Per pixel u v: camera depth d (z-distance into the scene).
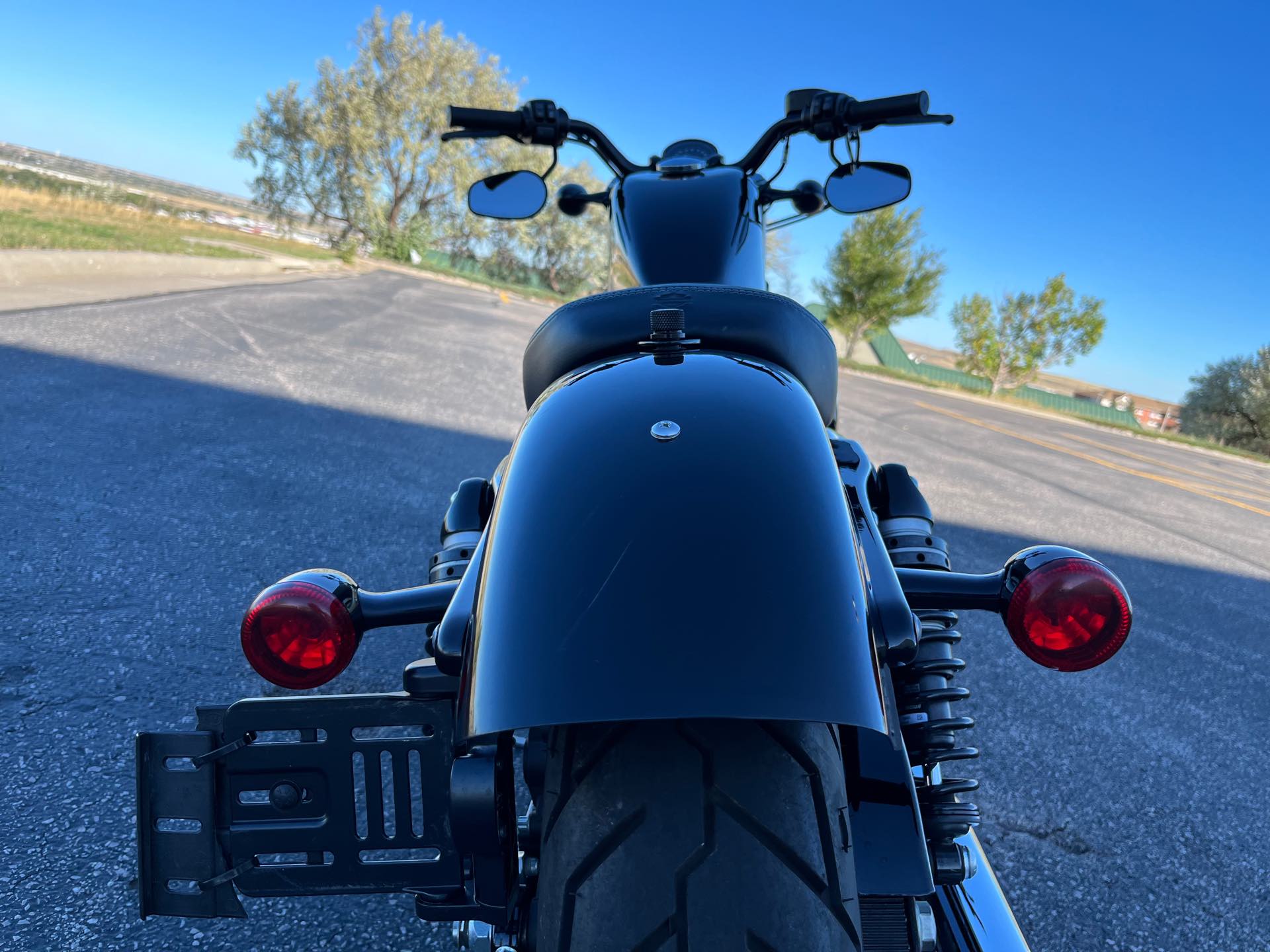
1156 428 34.22
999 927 1.47
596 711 1.06
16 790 2.14
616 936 1.01
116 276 12.04
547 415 1.54
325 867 1.34
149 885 1.33
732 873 1.04
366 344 9.83
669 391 1.53
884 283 32.16
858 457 1.83
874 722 1.08
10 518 3.66
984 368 32.91
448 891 1.34
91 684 2.61
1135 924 2.06
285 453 5.03
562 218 39.34
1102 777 2.72
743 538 1.22
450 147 39.94
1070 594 1.33
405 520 4.22
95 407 5.35
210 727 1.32
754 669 1.09
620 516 1.26
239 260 17.73
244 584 3.37
